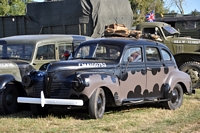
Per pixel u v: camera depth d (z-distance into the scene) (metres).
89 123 8.14
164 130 7.62
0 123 8.24
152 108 10.34
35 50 10.70
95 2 16.38
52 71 8.44
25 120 8.53
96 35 16.41
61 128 7.70
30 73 8.90
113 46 9.29
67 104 8.15
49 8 16.86
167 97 10.06
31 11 17.17
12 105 9.67
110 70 8.77
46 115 9.21
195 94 12.84
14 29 17.55
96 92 8.27
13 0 36.62
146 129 7.68
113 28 11.02
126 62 9.13
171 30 15.41
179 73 10.57
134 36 10.77
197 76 14.30
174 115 9.45
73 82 8.09
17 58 10.70
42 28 17.08
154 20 19.97
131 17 18.83
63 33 16.78
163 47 10.32
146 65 9.61
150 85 9.70
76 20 16.42
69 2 16.45
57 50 11.30
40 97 8.55
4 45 11.00
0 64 9.92
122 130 7.59
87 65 8.60
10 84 9.62
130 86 9.17
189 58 14.91
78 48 9.74
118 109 10.09
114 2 17.53
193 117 8.98
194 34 19.39
